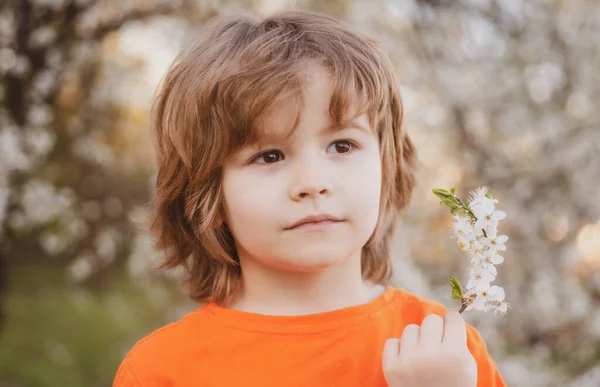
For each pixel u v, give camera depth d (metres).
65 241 3.54
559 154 3.13
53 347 4.02
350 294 1.05
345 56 0.99
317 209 0.91
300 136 0.92
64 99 3.61
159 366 1.01
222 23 1.13
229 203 0.99
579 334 3.13
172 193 1.15
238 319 1.02
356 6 3.13
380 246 1.24
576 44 3.24
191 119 1.04
